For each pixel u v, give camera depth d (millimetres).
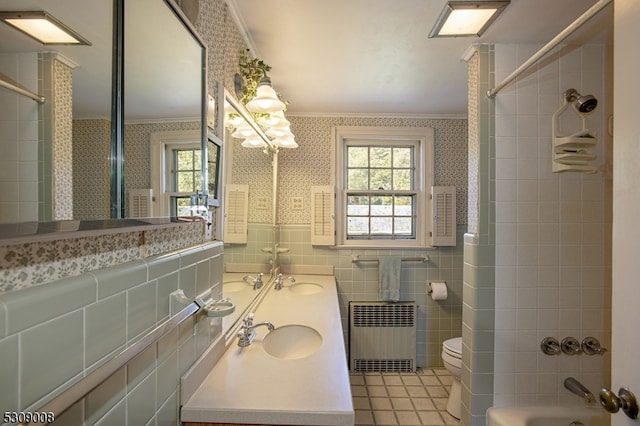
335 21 1485
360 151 2873
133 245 690
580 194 1720
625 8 674
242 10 1399
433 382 2496
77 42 536
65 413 499
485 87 1709
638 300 646
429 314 2760
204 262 1028
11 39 425
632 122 659
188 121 942
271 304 1850
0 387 391
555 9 1409
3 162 408
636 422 651
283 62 1880
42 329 446
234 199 1503
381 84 2193
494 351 1699
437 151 2820
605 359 1696
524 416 1614
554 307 1708
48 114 480
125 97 662
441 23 1427
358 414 2086
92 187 571
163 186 814
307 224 2771
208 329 1060
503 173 1711
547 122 1710
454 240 2709
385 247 2750
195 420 853
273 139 2277
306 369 1053
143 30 724
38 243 454
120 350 613
